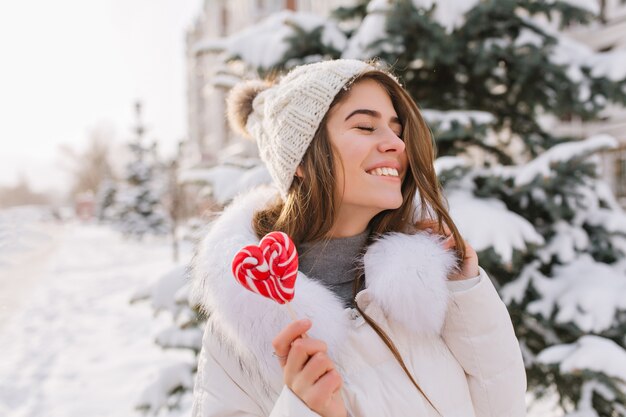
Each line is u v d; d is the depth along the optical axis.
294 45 2.95
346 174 1.06
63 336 6.16
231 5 26.70
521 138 3.29
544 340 2.66
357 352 1.00
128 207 21.56
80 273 11.75
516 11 2.78
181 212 23.08
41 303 8.22
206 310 1.09
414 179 1.15
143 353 5.40
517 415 1.11
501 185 2.51
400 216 1.20
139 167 22.09
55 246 18.88
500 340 1.08
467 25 2.62
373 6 2.64
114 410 3.96
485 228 2.23
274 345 0.86
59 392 4.35
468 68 2.98
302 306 0.96
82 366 5.02
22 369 4.94
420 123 1.15
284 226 1.13
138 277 11.10
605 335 2.33
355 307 1.10
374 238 1.12
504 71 2.98
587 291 2.37
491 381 1.09
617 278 2.46
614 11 6.13
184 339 2.90
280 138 1.11
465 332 1.08
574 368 2.13
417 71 3.09
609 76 2.76
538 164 2.38
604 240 2.68
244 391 1.02
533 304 2.47
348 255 1.16
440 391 1.02
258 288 0.85
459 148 2.99
